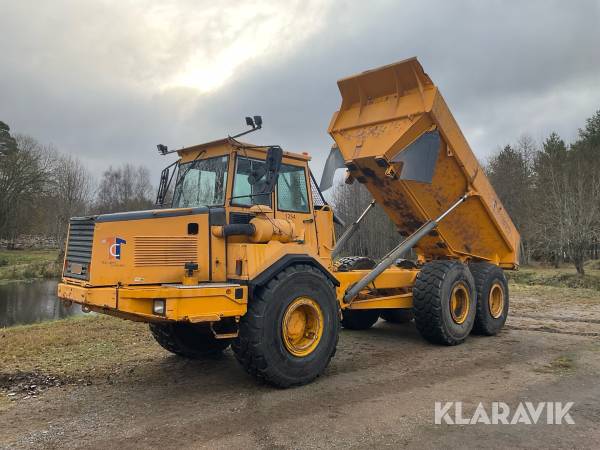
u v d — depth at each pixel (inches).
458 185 307.1
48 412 187.8
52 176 1756.9
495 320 323.9
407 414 179.6
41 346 287.0
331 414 181.0
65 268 218.4
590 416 175.8
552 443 153.7
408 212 306.8
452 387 212.1
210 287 194.9
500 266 359.3
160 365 253.9
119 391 212.5
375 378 227.6
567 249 1044.5
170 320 191.0
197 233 211.5
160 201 251.4
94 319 375.2
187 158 244.5
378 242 1025.5
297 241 233.0
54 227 1883.6
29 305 719.7
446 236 318.7
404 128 270.2
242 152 227.8
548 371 235.0
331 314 227.3
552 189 1111.6
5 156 1673.2
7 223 1652.3
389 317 379.6
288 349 210.7
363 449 151.3
